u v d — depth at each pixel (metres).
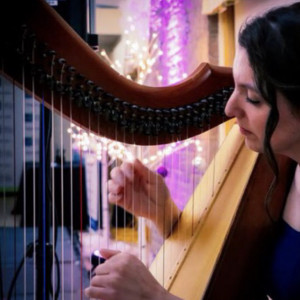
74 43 0.91
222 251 1.18
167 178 2.73
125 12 3.94
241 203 1.21
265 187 1.25
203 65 1.18
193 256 1.29
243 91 1.00
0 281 1.13
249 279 1.22
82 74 0.95
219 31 3.52
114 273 0.92
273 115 0.93
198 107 1.18
